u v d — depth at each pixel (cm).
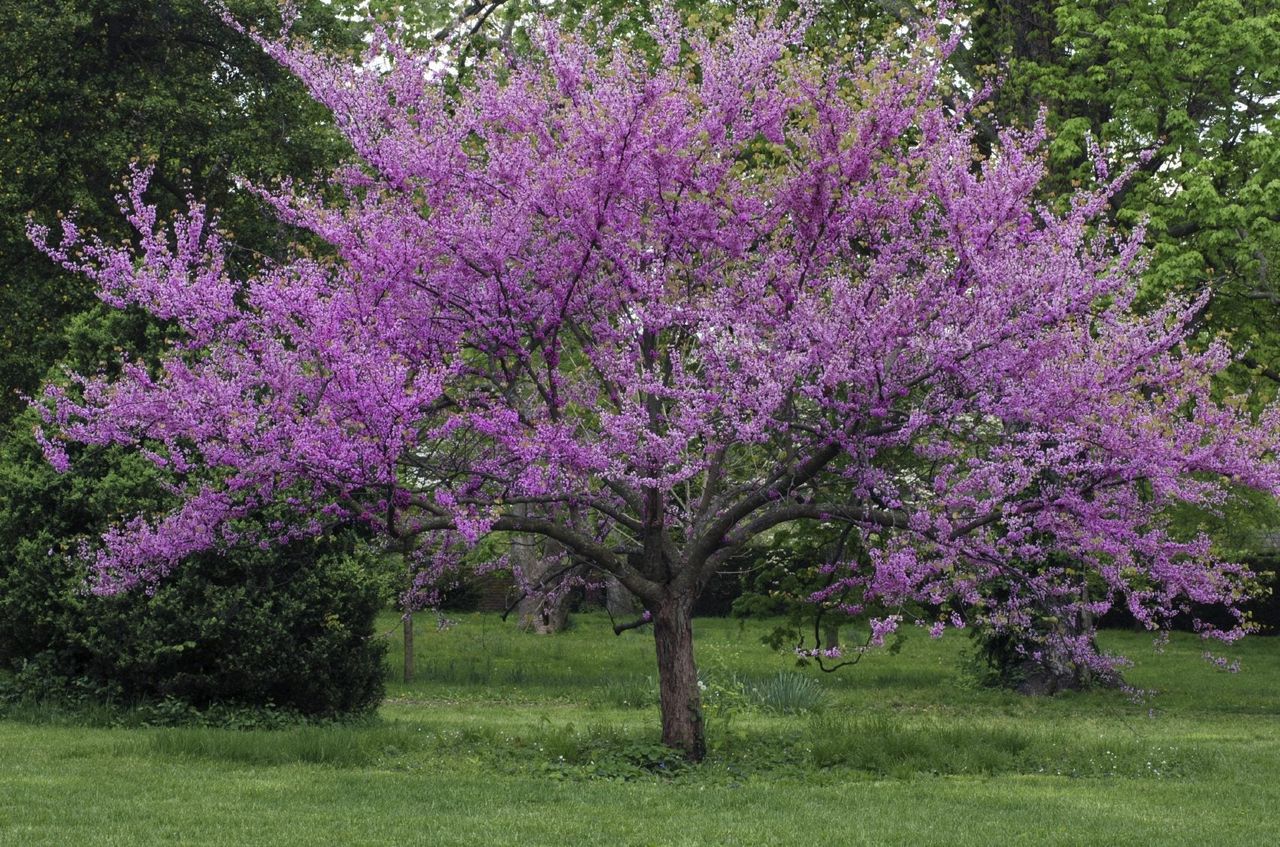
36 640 1527
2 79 2448
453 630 3612
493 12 1838
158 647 1448
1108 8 2267
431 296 1119
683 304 1114
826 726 1414
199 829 855
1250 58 2098
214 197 2531
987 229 1041
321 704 1552
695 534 1238
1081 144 2184
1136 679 2484
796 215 1141
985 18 2347
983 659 2391
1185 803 1050
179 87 2453
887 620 1126
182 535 1060
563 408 1120
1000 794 1073
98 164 2444
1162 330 1076
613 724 1644
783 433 1127
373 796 1005
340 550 1573
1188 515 2155
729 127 1136
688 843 830
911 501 1126
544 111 1131
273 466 994
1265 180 2042
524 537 1688
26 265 2438
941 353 993
